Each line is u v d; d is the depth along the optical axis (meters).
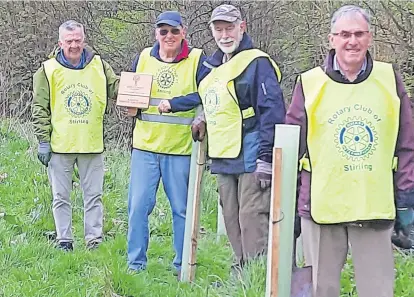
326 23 10.26
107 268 5.30
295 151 3.51
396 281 4.79
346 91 3.50
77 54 6.08
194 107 5.24
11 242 6.04
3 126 11.91
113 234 6.79
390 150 3.52
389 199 3.53
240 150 4.84
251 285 4.68
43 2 13.12
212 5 11.05
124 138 11.09
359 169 3.50
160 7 11.73
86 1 12.43
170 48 5.23
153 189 5.40
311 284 3.68
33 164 9.64
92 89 6.16
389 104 3.50
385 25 8.61
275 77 4.77
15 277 5.32
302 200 3.66
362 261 3.60
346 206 3.53
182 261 5.33
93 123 6.19
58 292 5.03
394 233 3.71
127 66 12.29
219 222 6.46
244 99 4.79
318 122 3.53
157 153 5.33
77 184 7.84
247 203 4.87
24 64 13.40
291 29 10.79
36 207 7.36
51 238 6.52
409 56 8.38
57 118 6.12
